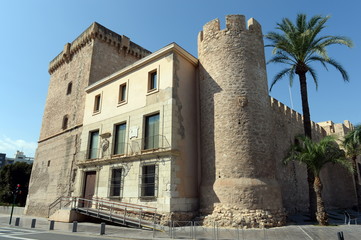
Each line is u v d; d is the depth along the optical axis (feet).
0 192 158.71
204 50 65.87
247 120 56.24
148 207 52.75
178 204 52.24
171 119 56.75
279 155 77.15
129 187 59.67
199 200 56.80
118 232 44.62
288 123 88.38
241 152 54.08
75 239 37.17
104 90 79.20
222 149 55.83
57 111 109.60
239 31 62.64
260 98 59.67
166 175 53.21
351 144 84.89
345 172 108.27
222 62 61.11
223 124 57.21
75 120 93.50
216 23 65.05
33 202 103.35
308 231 42.16
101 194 65.87
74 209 62.90
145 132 62.85
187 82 64.28
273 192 52.95
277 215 50.80
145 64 67.87
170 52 62.44
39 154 112.68
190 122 61.93
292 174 81.20
